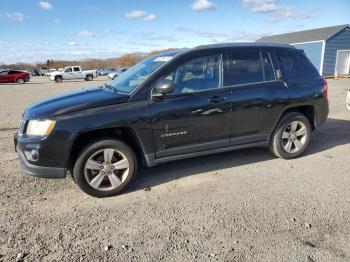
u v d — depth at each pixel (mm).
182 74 4426
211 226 3398
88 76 39844
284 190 4238
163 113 4242
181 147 4492
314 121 5645
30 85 30469
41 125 3797
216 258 2877
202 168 5066
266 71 5078
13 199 4047
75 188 4391
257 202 3910
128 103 4098
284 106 5172
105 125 3930
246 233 3258
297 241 3113
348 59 34406
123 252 2982
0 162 5359
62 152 3828
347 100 9109
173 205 3879
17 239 3180
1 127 8398
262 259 2855
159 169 5062
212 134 4660
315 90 5484
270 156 5594
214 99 4551
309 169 4992
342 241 3105
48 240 3168
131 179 4262
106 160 4086
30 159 3848
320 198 4004
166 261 2848
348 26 33438
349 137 6852
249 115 4883
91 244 3104
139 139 4172
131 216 3633
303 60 5527
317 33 35969
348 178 4629
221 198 4039
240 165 5180
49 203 3955
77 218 3594
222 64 4719
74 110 3881
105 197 4129
